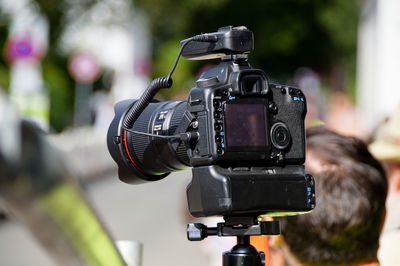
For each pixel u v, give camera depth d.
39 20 23.75
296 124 1.84
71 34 24.56
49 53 25.06
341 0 39.25
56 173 0.70
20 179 0.67
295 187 1.79
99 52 27.75
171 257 9.43
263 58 40.53
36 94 15.25
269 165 1.79
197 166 1.76
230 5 38.19
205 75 1.81
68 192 0.71
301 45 40.44
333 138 2.19
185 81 35.97
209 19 37.47
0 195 0.67
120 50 35.28
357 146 2.22
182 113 1.84
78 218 0.73
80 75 22.55
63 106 27.64
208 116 1.71
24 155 0.68
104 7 23.92
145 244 10.53
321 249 2.10
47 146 0.70
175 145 1.82
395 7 14.45
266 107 1.77
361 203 2.09
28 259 9.53
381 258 2.80
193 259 9.22
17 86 15.31
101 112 29.20
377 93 15.74
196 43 1.83
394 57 14.47
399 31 14.45
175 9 31.89
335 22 39.12
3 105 0.68
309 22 39.78
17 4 23.39
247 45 1.78
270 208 1.74
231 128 1.71
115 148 2.03
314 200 1.83
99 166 22.06
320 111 19.70
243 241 1.78
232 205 1.69
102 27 24.47
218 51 1.78
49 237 0.72
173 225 12.20
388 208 3.26
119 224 12.73
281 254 2.24
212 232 1.79
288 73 41.16
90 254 0.76
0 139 0.67
